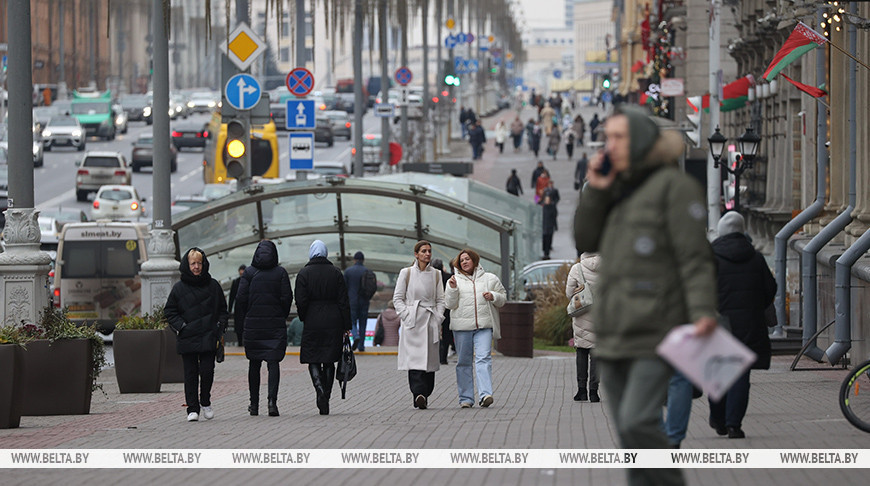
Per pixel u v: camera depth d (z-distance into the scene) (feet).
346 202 228.84
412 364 129.29
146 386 153.28
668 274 51.96
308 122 253.85
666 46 390.42
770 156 276.82
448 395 147.84
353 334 217.97
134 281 258.78
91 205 467.93
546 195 381.40
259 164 239.71
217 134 474.08
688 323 52.11
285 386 163.84
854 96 172.14
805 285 174.19
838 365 165.07
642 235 51.90
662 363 51.90
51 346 126.21
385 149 397.39
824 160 192.24
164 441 100.68
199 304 120.88
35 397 126.21
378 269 237.04
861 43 173.68
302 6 376.48
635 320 51.85
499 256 234.58
